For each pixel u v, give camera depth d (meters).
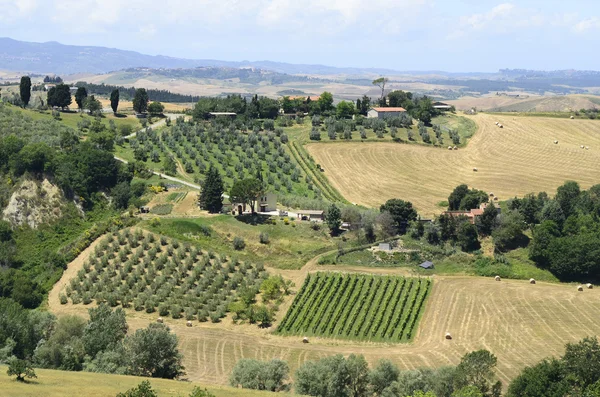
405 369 107.31
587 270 142.12
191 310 131.88
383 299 135.75
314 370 92.75
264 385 94.44
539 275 146.75
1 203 170.38
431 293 139.12
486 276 147.75
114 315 118.62
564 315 127.06
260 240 163.00
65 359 100.25
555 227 158.12
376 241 165.38
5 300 127.56
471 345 117.56
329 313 130.12
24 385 76.88
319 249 160.12
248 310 131.25
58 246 164.50
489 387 91.06
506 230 158.00
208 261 152.75
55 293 142.12
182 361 111.94
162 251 155.88
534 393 83.94
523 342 117.38
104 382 82.31
